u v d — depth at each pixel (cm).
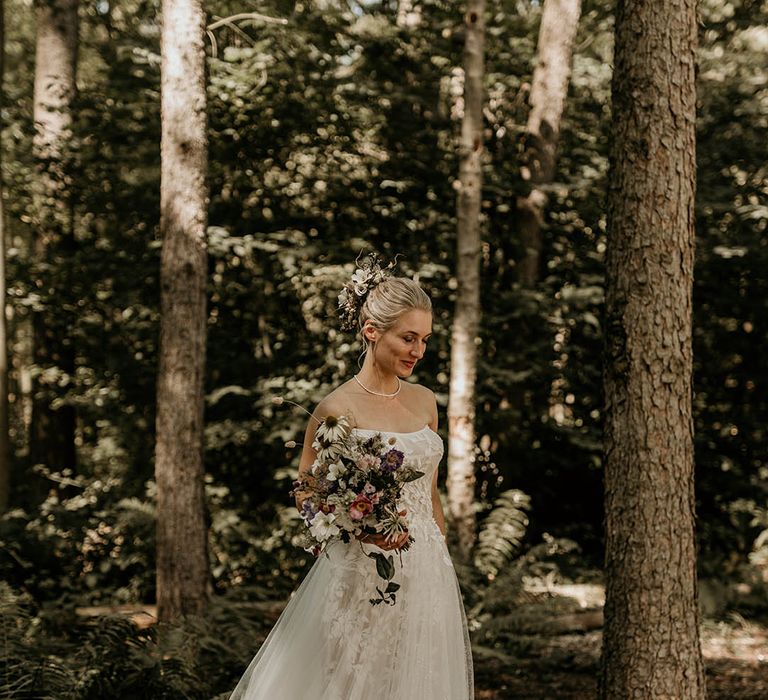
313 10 974
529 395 1094
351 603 270
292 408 952
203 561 656
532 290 1030
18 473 1256
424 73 1030
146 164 1023
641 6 359
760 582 840
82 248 1119
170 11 643
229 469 1043
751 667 638
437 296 1034
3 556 851
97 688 449
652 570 354
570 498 1123
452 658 274
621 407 361
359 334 293
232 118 950
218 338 1050
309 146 1004
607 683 364
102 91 1062
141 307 1023
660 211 356
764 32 1212
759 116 1077
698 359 1180
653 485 355
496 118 1112
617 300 363
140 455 1086
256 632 630
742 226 1073
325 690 266
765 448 1180
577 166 1112
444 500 945
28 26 1666
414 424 288
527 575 735
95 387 1089
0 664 436
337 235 1028
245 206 1031
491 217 1109
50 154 1090
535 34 1209
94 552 928
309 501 269
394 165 1039
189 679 475
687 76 359
